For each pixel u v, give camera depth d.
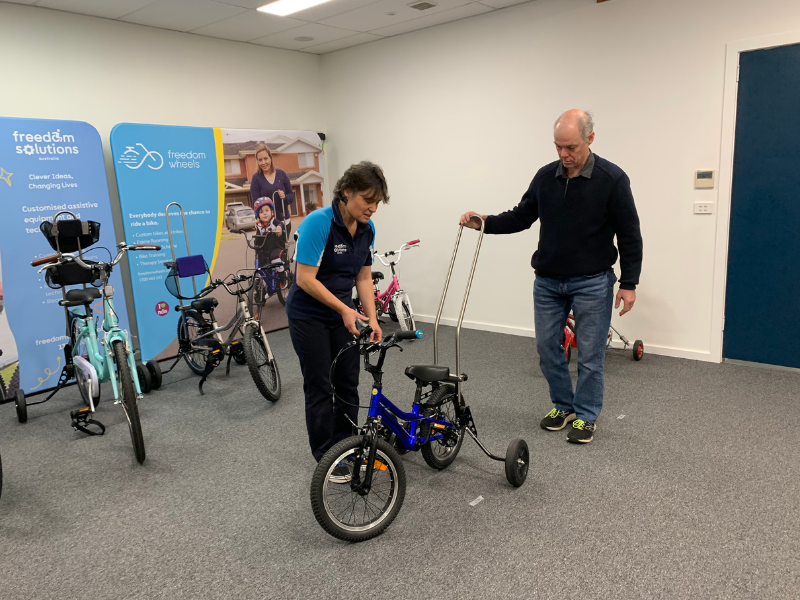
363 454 1.91
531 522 2.05
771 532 1.93
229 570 1.87
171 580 1.83
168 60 4.56
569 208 2.51
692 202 3.72
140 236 4.29
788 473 2.31
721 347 3.76
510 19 4.33
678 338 3.91
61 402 3.59
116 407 3.44
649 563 1.80
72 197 3.92
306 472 2.53
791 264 3.44
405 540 1.98
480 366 3.92
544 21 4.16
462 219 2.67
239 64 5.07
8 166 3.63
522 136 4.45
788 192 3.38
